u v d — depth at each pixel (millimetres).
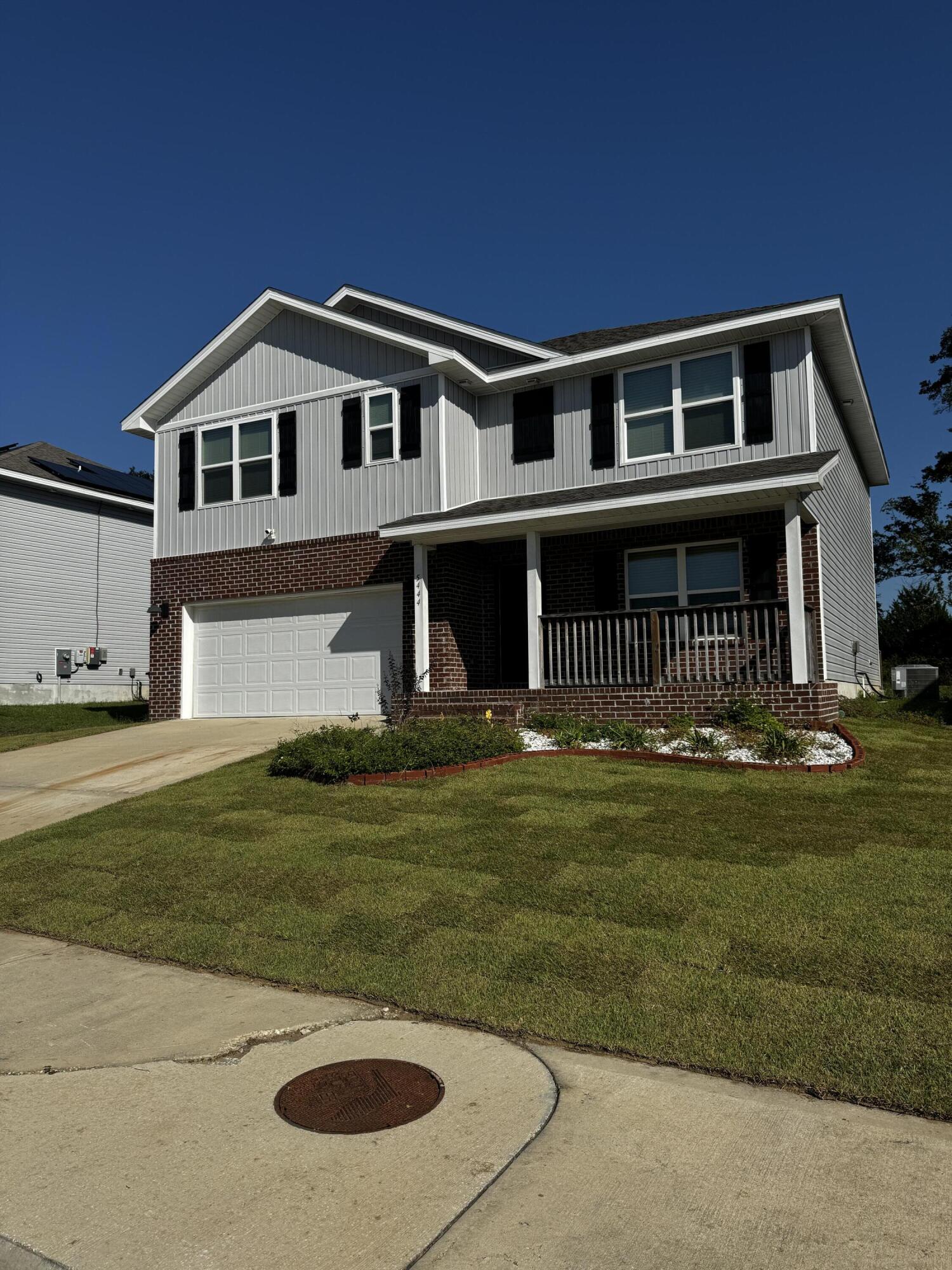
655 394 14820
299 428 16828
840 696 16203
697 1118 3502
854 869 5996
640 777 9047
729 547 14117
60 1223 2963
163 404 18156
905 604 35281
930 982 4430
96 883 6895
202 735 14352
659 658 12141
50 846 7879
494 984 4801
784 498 11797
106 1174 3250
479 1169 3193
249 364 17453
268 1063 4152
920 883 5688
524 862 6535
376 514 15914
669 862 6363
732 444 14086
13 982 5305
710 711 11383
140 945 5762
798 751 9719
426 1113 3617
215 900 6336
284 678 16812
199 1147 3422
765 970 4688
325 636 16453
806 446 13531
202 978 5277
